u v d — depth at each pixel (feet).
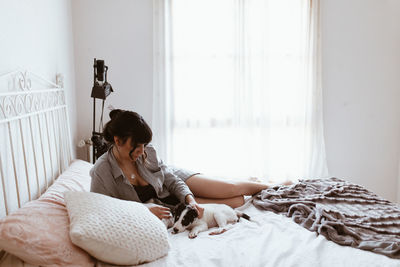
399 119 11.67
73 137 9.60
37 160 6.39
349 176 11.71
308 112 10.94
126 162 6.06
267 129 10.78
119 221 4.36
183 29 10.28
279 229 5.59
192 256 4.63
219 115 10.65
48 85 7.23
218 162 10.78
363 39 11.21
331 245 4.92
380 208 6.26
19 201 5.02
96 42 10.01
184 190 6.38
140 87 10.36
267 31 10.53
